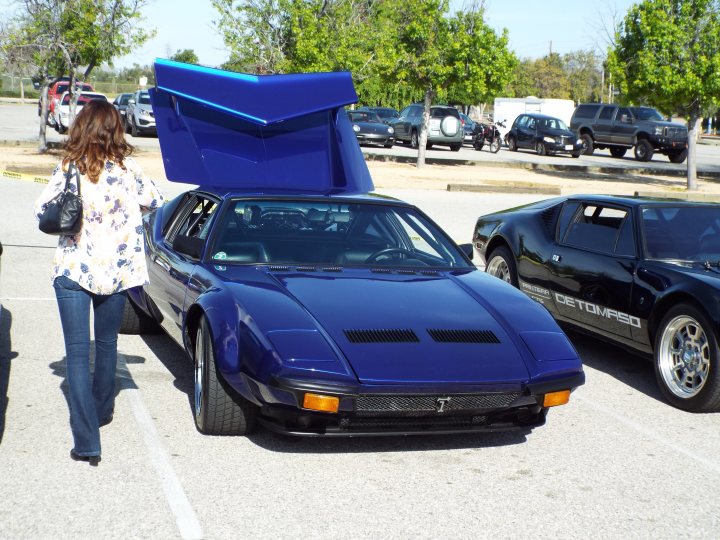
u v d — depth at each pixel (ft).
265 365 13.55
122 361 19.94
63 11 66.59
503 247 26.17
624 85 78.23
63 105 97.40
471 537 11.83
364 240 18.16
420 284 16.72
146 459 14.06
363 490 13.26
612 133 117.50
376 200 19.30
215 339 14.46
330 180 21.71
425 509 12.68
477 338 14.74
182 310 16.83
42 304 25.04
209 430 15.20
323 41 75.56
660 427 17.33
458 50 82.69
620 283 20.79
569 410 18.24
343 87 21.59
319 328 14.25
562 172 92.32
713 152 149.48
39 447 14.35
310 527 11.87
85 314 13.61
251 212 18.16
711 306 17.83
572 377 14.76
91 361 19.79
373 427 13.97
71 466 13.64
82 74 72.08
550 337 15.37
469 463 14.71
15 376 18.28
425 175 76.89
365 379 13.34
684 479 14.47
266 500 12.69
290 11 74.33
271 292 15.34
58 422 15.64
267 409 13.89
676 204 22.20
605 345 24.75
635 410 18.48
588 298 21.95
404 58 82.17
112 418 15.90
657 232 21.24
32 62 69.62
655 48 74.64
